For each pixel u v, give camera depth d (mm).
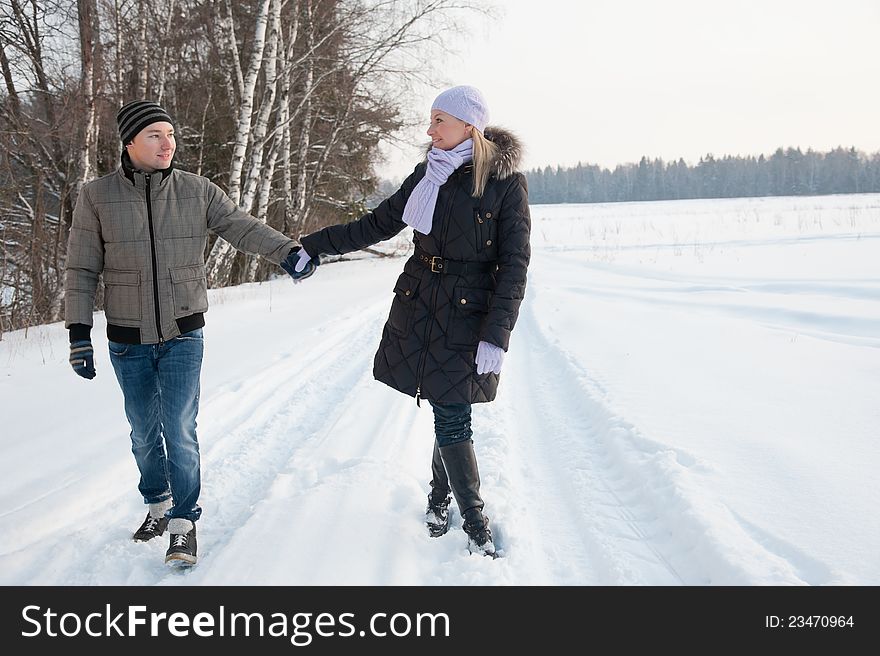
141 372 2859
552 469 3771
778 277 11531
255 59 12289
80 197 2779
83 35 11922
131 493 3510
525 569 2697
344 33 15969
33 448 4027
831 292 9367
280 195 20359
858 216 32906
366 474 3541
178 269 2836
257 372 5914
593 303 9930
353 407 4961
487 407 4891
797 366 5297
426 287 2855
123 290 2781
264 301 11438
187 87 17453
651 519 3045
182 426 2828
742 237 24234
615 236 31781
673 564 2678
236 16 15859
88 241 2779
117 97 13641
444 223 2795
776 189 129000
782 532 2637
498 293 2732
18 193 13117
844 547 2506
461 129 2777
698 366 5492
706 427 3914
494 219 2781
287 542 2844
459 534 3006
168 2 14445
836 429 3762
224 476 3666
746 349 6047
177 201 2844
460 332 2807
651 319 8086
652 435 3803
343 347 7352
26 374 6023
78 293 2770
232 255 15297
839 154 123688
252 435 4359
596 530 2957
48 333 8695
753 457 3402
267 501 3260
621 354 6164
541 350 6938
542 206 121500
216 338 7750
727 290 10344
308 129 19516
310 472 3660
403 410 4895
